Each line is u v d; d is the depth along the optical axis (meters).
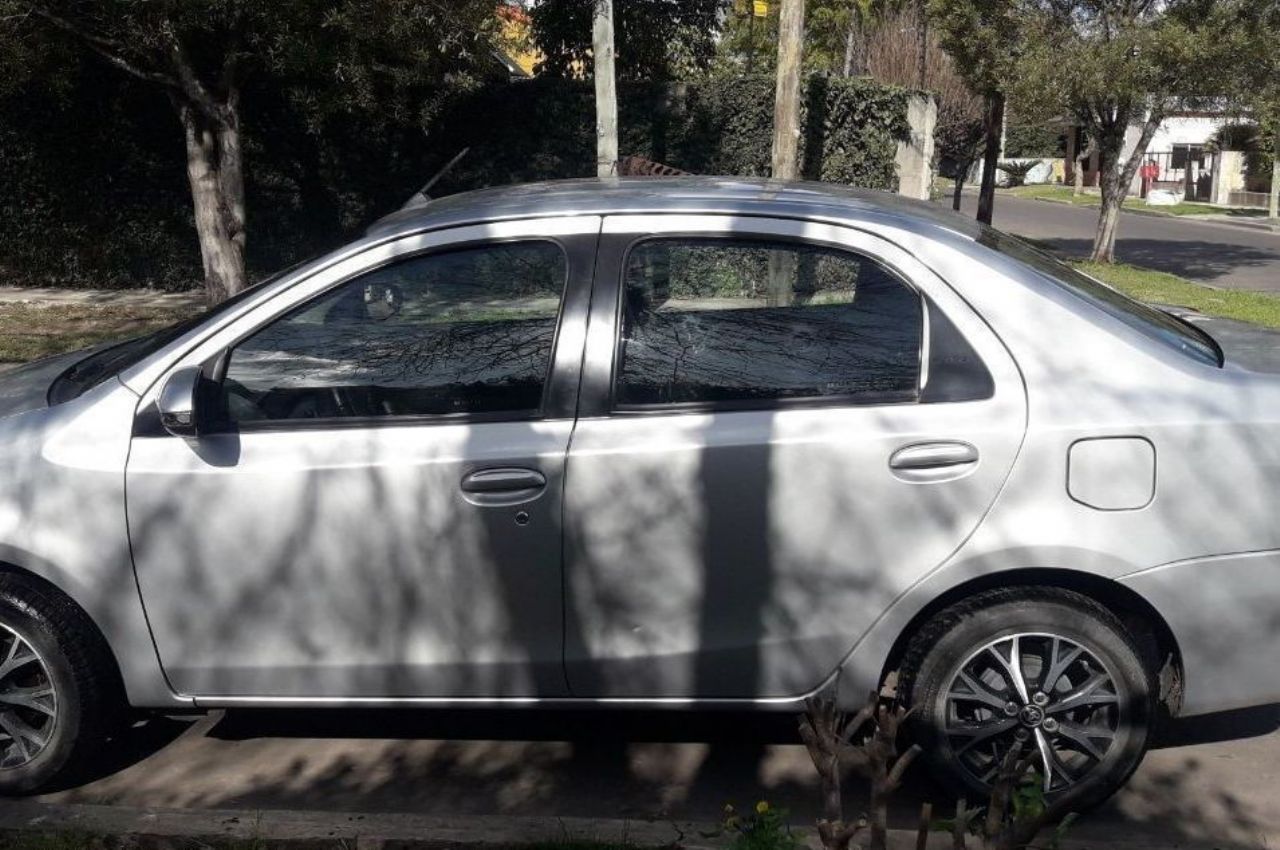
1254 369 3.78
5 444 3.85
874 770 2.44
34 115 13.99
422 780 4.08
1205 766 4.13
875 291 3.73
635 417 3.69
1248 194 44.97
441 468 3.67
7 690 3.88
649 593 3.68
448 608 3.74
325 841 3.49
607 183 4.34
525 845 3.46
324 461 3.72
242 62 11.71
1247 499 3.55
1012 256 3.87
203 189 11.86
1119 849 3.52
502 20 13.03
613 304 3.75
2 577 3.83
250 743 4.35
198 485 3.74
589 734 4.38
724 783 4.05
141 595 3.79
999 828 2.52
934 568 3.60
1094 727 3.68
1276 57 17.88
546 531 3.67
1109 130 20.88
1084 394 3.60
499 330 3.80
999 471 3.56
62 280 14.52
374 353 3.83
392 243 3.87
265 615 3.79
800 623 3.67
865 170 14.94
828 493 3.60
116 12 10.18
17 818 3.65
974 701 3.67
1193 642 3.61
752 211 3.81
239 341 3.85
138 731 4.44
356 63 10.75
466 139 14.43
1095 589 3.67
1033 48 19.41
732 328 3.75
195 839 3.51
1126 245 27.59
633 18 15.39
